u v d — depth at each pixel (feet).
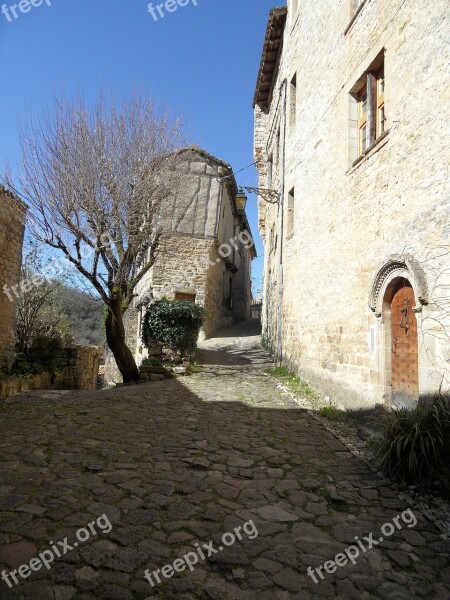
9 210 27.17
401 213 16.79
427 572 8.55
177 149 34.14
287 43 36.76
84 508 10.52
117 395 24.61
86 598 7.31
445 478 12.00
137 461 13.99
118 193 29.89
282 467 14.02
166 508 10.74
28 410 20.90
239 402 23.21
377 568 8.62
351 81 21.95
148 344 35.63
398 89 17.37
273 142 44.73
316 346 25.84
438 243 14.42
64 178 27.99
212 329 53.52
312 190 27.53
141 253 34.76
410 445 12.67
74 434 16.74
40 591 7.44
